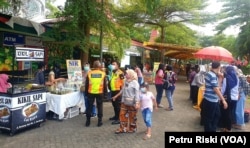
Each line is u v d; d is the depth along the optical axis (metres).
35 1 15.59
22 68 12.62
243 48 34.28
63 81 9.36
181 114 10.31
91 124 8.17
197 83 11.09
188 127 8.35
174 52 30.56
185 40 33.19
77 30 11.45
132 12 24.56
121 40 13.31
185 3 25.50
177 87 20.89
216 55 10.49
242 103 8.53
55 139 6.66
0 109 6.85
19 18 11.47
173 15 27.34
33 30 12.35
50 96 8.39
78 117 9.00
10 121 6.74
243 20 35.16
